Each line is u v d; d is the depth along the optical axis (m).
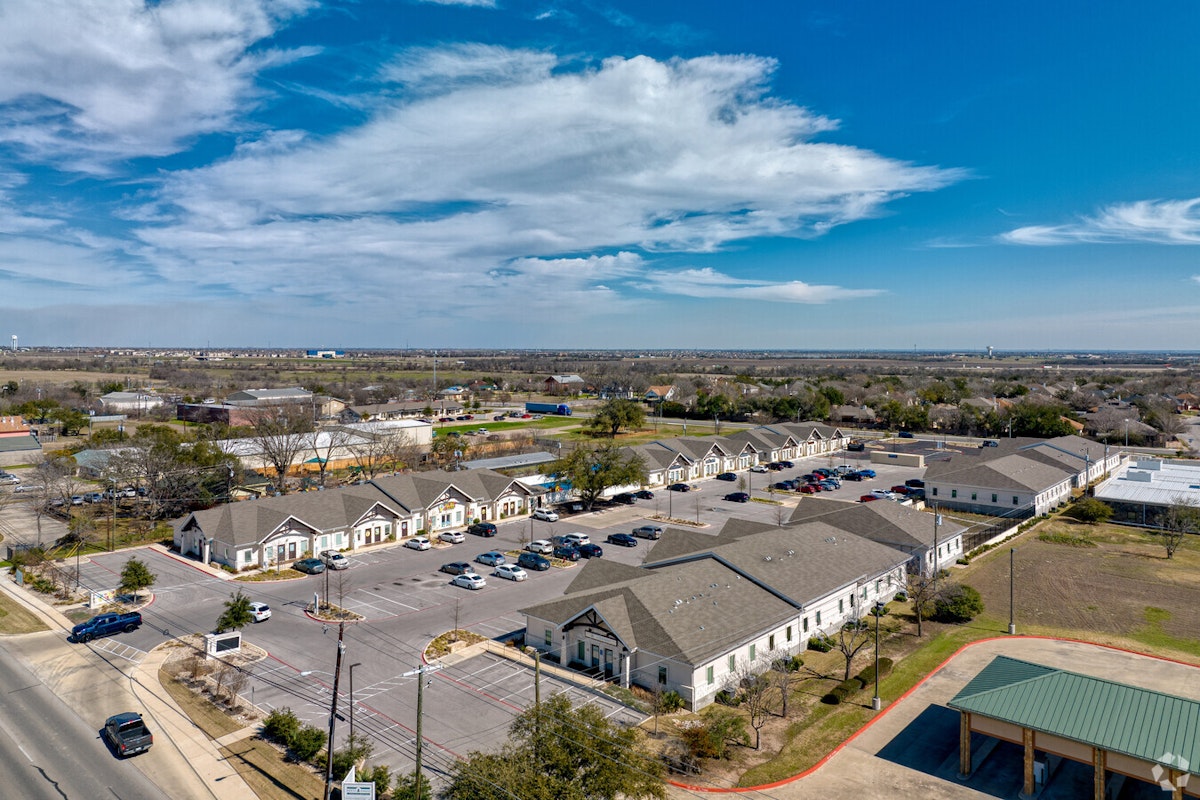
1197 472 95.69
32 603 56.28
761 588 48.50
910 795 31.53
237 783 32.06
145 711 38.78
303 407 149.50
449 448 115.06
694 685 38.84
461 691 40.91
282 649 46.88
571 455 91.44
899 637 50.16
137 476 82.62
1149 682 42.25
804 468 121.88
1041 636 50.06
